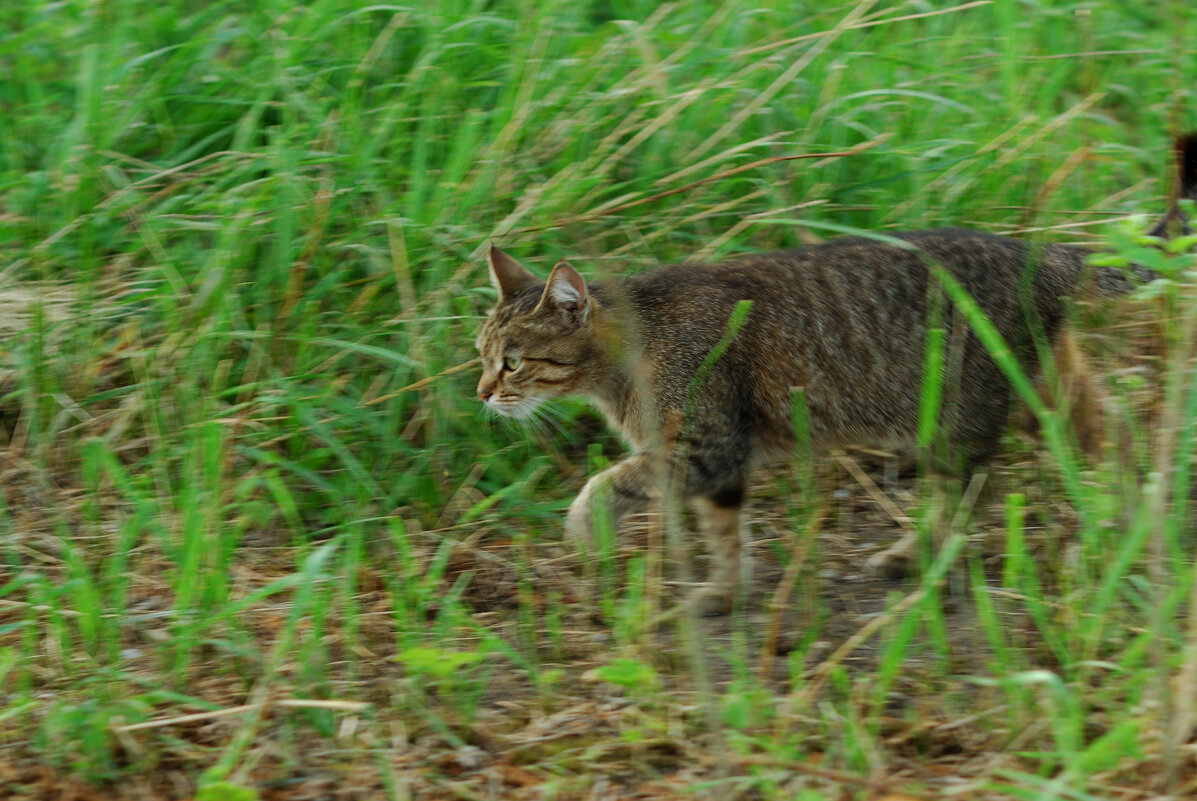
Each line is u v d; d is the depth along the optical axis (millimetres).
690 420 8766
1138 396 8500
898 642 6750
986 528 9133
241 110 11938
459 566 8984
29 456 9789
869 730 6602
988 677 7137
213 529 8414
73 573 7906
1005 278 8773
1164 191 11398
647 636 7770
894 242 8133
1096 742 6035
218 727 6812
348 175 10828
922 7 13406
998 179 11508
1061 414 8414
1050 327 8812
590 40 12258
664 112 11359
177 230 10898
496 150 10906
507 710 7121
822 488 9734
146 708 6785
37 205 11109
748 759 6148
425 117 11250
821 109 11750
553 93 11539
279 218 10352
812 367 8859
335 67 11820
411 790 6336
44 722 6668
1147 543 7438
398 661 7516
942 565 7203
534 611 8391
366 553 9078
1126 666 6715
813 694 6871
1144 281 8930
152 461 9391
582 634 8016
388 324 10180
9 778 6359
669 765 6543
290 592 8445
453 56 11883
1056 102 13445
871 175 11609
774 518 9852
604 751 6594
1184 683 6180
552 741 6742
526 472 10047
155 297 10227
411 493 9672
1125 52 12664
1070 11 13758
